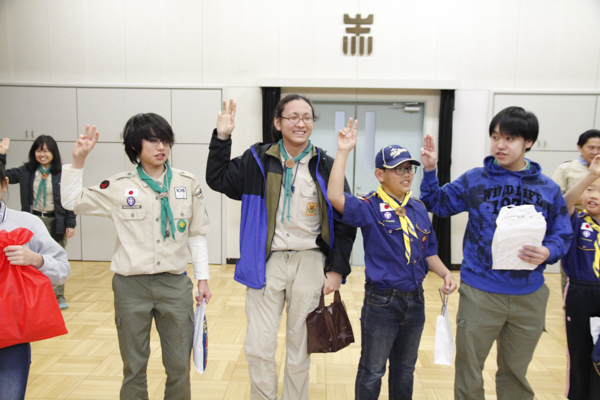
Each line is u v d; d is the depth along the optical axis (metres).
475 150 4.86
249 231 1.71
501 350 1.77
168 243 1.63
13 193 4.99
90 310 3.36
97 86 4.84
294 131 1.64
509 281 1.62
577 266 1.74
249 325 1.72
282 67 4.83
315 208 1.72
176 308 1.65
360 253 5.06
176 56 4.86
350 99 4.88
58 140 4.92
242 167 1.79
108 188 1.63
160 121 1.60
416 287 1.64
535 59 4.72
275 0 4.77
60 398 2.09
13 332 1.25
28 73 4.90
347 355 2.63
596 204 1.70
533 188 1.65
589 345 1.71
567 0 4.62
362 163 5.03
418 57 4.77
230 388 2.21
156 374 2.34
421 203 1.78
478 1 4.69
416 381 2.31
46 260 1.37
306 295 1.69
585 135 2.78
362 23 4.75
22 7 4.82
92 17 4.82
